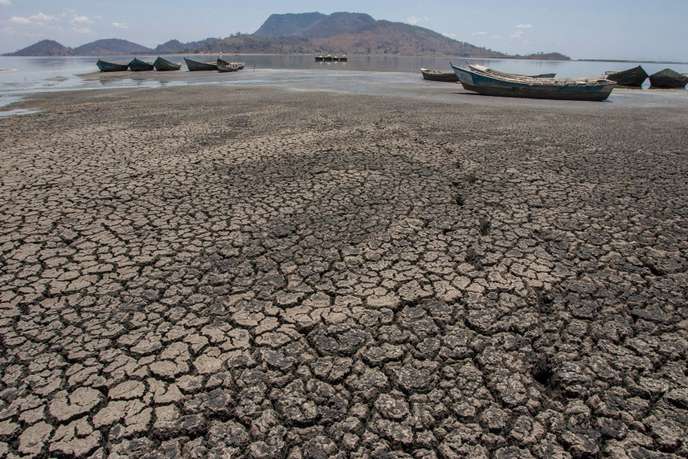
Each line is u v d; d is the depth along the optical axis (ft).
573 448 7.97
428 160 26.76
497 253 15.06
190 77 116.78
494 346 10.59
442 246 15.57
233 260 14.55
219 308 11.98
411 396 9.13
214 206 19.07
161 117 42.93
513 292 12.79
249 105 52.60
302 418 8.57
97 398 8.97
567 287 13.08
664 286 13.15
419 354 10.32
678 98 71.41
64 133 34.37
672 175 23.85
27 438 8.08
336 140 32.35
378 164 25.72
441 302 12.30
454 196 20.53
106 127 37.22
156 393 9.12
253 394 9.14
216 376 9.59
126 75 126.21
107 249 15.10
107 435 8.19
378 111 48.32
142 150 28.81
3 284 12.91
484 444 8.04
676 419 8.57
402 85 91.25
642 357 10.23
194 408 8.77
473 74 69.92
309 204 19.43
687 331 11.16
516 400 9.03
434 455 7.83
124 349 10.36
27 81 102.01
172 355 10.18
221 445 8.02
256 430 8.32
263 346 10.53
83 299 12.28
